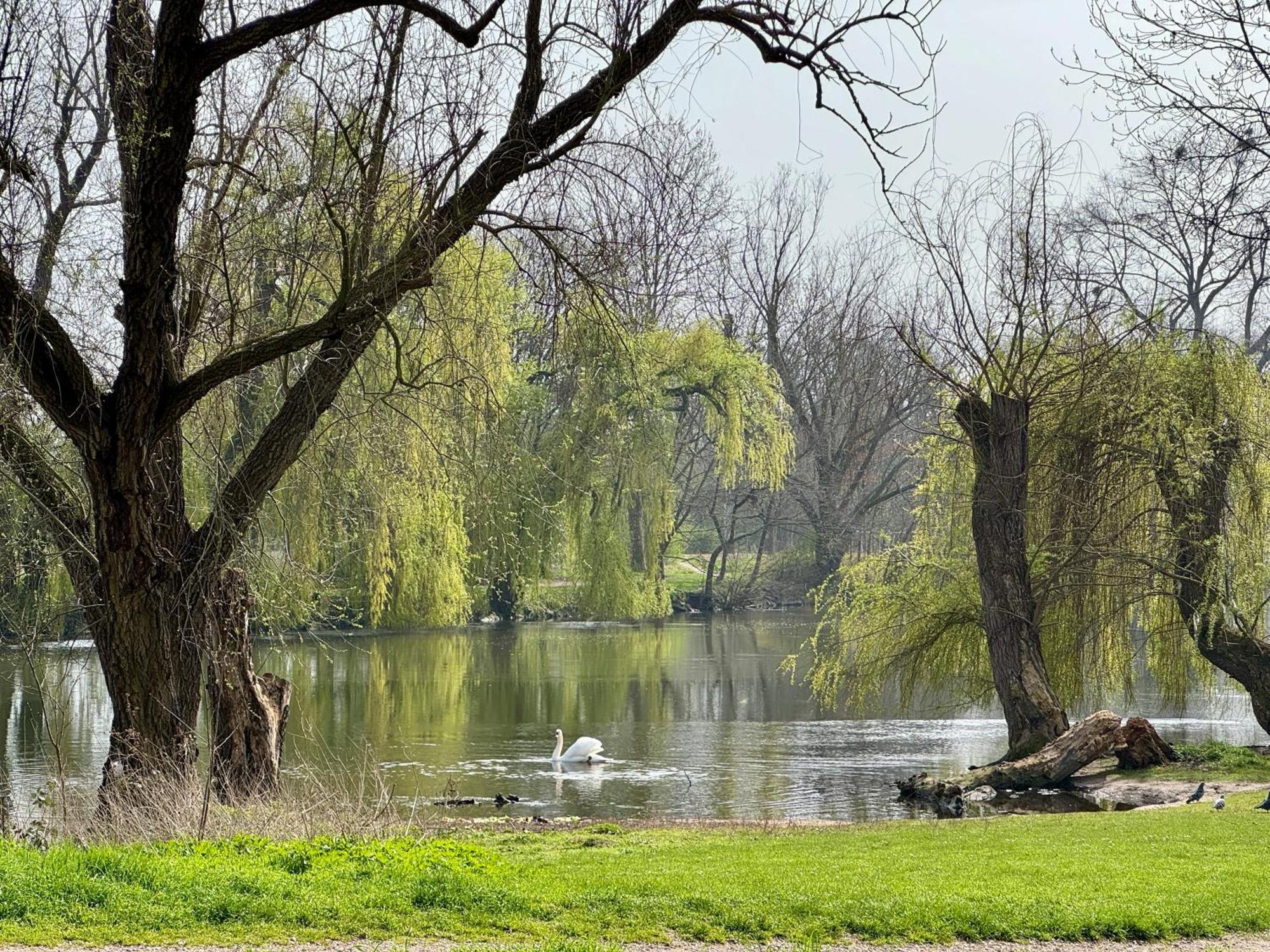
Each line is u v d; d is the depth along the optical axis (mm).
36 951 11148
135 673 20328
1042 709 33219
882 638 37688
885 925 14180
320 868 14930
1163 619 36938
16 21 18094
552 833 22281
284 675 50000
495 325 30641
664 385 69250
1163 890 16016
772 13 18906
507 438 29000
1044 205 35906
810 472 98938
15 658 30344
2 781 27578
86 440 19734
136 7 19422
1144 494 35844
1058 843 20188
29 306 18531
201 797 19172
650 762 33844
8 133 18109
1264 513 35156
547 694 47000
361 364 31578
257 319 24203
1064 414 35906
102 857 13797
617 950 11984
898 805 28359
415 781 30391
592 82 20234
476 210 20625
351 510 31547
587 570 64938
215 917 12547
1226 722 42938
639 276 22250
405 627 64875
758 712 44188
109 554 20188
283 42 20531
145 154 18375
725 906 14531
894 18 18609
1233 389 35469
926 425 65688
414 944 12266
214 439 24922
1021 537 34625
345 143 21625
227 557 21500
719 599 94125
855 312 96375
